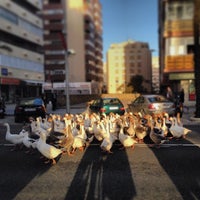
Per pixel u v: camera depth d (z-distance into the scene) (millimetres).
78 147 9438
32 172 7141
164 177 6496
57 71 29219
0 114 23047
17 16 59938
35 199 5195
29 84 61625
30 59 63406
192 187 5766
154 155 8797
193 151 9352
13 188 5887
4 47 53094
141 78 92125
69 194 5445
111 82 120812
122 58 117438
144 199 5102
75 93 45531
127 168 7340
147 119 11297
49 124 11188
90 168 7410
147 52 93188
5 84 53188
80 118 11953
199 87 18547
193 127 15656
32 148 9531
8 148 10234
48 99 36219
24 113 19391
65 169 7359
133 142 9453
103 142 9102
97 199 5137
